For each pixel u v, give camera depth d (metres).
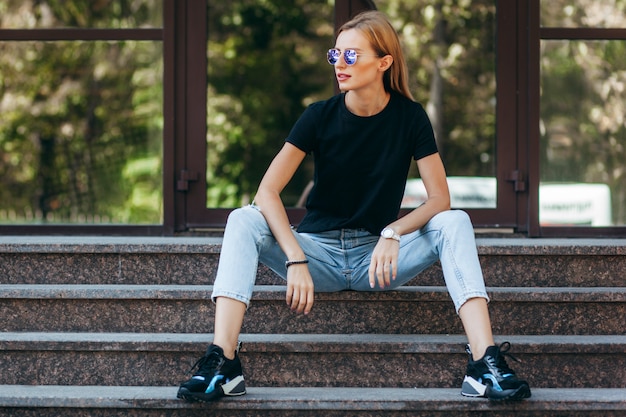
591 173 4.31
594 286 3.28
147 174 4.39
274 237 2.75
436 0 4.44
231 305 2.58
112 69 4.43
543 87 4.30
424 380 2.84
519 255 3.27
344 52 2.77
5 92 4.50
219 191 4.39
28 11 4.45
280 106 4.68
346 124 2.85
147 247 3.27
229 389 2.58
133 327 3.04
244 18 4.56
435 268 3.23
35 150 4.50
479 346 2.55
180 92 4.30
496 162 4.32
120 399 2.64
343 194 2.89
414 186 4.36
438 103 4.42
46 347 2.85
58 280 3.29
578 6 4.28
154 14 4.36
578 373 2.85
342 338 2.90
